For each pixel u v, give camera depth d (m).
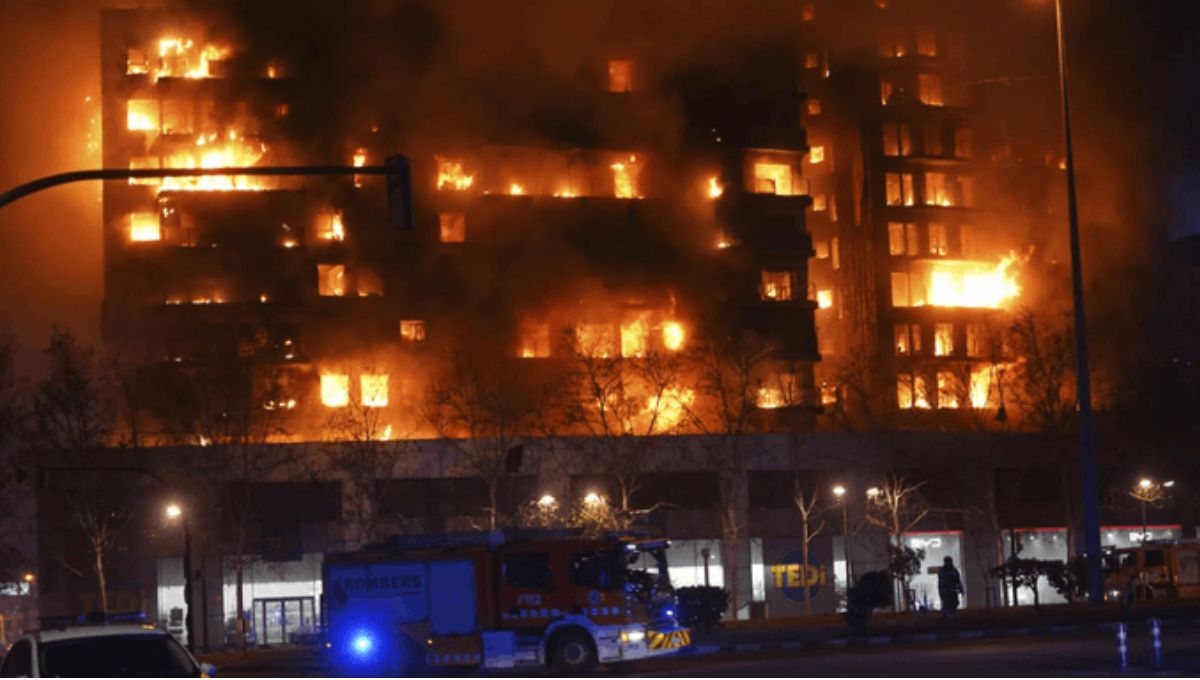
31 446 99.31
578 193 123.56
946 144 137.75
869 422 120.31
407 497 103.38
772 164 126.81
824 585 108.00
